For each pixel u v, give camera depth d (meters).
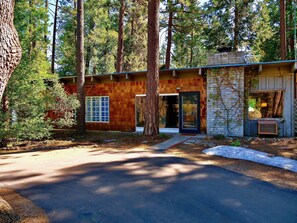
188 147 7.41
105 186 3.97
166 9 15.26
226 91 9.60
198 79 10.66
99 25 21.02
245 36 17.84
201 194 3.60
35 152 7.25
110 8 16.69
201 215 2.92
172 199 3.41
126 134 11.04
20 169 5.09
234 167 5.13
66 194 3.63
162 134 9.41
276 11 17.91
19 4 9.82
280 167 5.06
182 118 10.98
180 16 15.38
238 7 17.22
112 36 20.66
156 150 7.04
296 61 8.14
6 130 8.25
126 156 6.25
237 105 9.45
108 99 12.67
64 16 21.33
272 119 9.41
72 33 21.25
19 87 8.54
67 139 10.05
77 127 11.20
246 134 9.72
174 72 10.44
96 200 3.39
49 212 3.02
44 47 13.64
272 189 3.82
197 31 16.81
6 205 2.95
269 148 6.82
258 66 9.11
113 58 22.06
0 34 2.27
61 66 22.97
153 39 9.31
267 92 9.57
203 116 10.54
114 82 12.48
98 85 12.93
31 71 9.04
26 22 10.80
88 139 9.97
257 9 17.08
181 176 4.48
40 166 5.34
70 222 2.76
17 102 8.57
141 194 3.60
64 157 6.32
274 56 17.94
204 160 5.76
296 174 4.60
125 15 18.53
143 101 12.37
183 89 10.93
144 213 2.97
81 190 3.79
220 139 8.73
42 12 12.73
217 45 18.44
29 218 2.86
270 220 2.79
